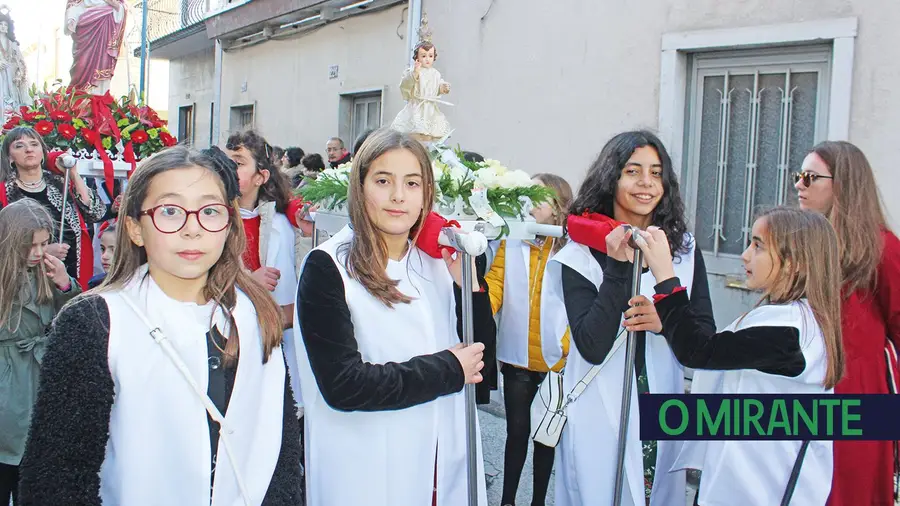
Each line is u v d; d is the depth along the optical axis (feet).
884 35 12.62
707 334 7.14
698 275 8.40
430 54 8.37
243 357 5.33
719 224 15.39
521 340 10.65
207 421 5.11
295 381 10.36
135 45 48.49
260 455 5.35
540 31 17.70
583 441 8.25
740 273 15.05
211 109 40.81
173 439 4.99
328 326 6.06
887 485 7.47
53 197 12.98
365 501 6.51
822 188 8.48
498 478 12.95
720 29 14.49
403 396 6.04
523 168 18.29
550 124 17.58
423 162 6.42
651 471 8.41
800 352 6.95
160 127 15.01
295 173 23.47
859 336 7.79
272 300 5.70
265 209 10.78
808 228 7.18
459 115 20.03
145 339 5.00
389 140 6.36
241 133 10.51
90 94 14.70
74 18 31.07
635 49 15.81
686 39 14.96
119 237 5.32
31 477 4.65
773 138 14.57
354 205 6.39
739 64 14.85
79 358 4.78
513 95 18.43
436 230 6.61
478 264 8.32
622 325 8.19
